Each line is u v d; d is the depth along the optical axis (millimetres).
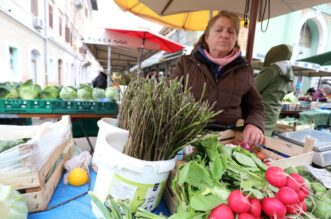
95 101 1447
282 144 885
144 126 557
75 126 1717
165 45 3574
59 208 634
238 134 1027
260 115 1106
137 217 473
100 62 8844
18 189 582
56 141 752
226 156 558
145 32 3008
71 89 1438
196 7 2129
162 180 571
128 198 547
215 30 1090
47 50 6602
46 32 6402
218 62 1100
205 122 621
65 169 842
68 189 736
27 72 5180
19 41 4684
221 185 490
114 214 484
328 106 3590
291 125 2193
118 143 688
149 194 560
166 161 553
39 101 1314
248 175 513
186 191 507
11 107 1261
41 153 616
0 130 738
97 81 3666
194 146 667
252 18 1536
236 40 1147
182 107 560
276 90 1599
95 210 587
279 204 390
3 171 567
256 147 935
